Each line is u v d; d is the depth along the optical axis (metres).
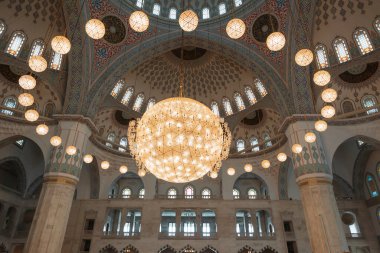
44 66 5.68
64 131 13.19
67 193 12.13
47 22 13.58
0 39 12.61
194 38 15.71
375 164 16.86
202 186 21.19
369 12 12.45
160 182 21.11
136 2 15.32
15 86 15.24
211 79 19.16
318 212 11.31
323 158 12.48
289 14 13.68
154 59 18.27
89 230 16.86
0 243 16.75
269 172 18.72
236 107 18.69
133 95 18.78
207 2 16.36
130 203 17.67
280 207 17.27
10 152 17.50
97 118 18.28
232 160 19.19
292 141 13.07
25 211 18.47
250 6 14.91
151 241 16.58
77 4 13.38
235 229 16.81
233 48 15.23
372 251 16.05
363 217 16.92
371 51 12.22
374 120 13.84
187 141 6.74
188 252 16.97
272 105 16.94
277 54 14.37
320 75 5.98
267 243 16.41
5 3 12.53
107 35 14.57
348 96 14.70
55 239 11.13
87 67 14.18
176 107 7.08
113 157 18.98
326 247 10.62
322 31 13.59
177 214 17.38
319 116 13.17
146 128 7.16
